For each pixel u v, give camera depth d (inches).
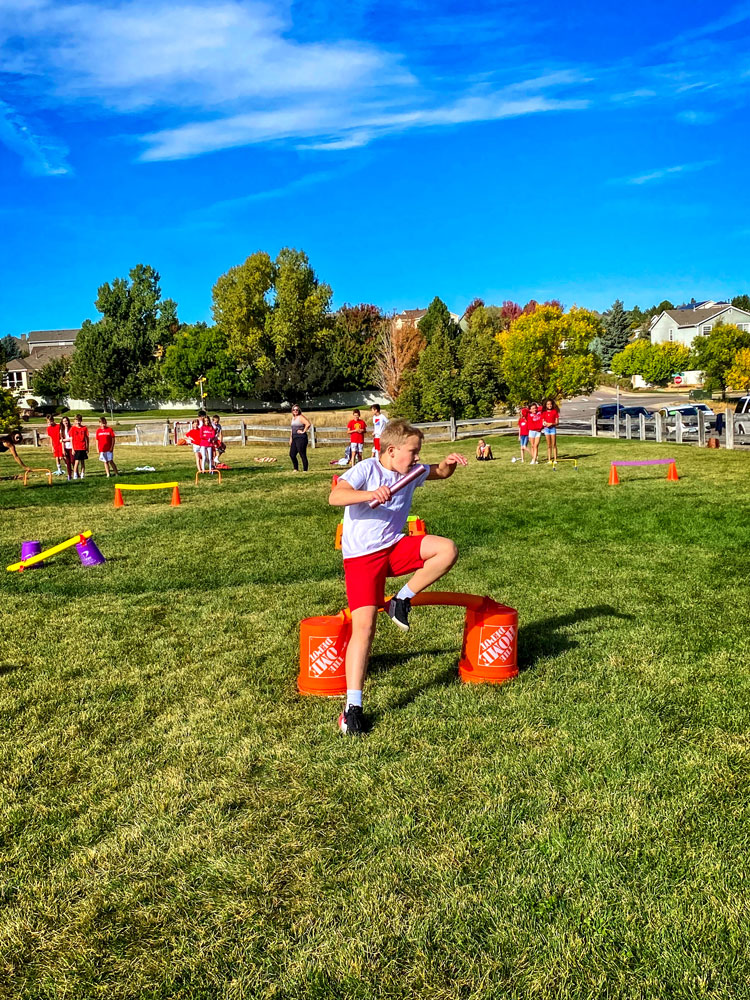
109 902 117.1
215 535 448.5
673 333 3993.6
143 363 3262.8
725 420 1003.9
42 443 1640.0
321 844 129.0
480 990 96.3
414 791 143.9
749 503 480.7
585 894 113.1
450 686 195.6
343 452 1253.7
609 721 171.5
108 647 242.1
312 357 3014.3
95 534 467.2
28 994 100.0
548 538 399.5
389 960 102.2
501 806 137.2
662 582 296.4
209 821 137.7
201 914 113.7
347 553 179.9
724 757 152.9
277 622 263.7
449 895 114.2
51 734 177.6
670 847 124.1
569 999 94.4
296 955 104.0
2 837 135.9
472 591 292.5
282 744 166.7
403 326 2802.7
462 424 1547.7
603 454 954.7
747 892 112.7
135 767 160.1
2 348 2413.9
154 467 997.8
